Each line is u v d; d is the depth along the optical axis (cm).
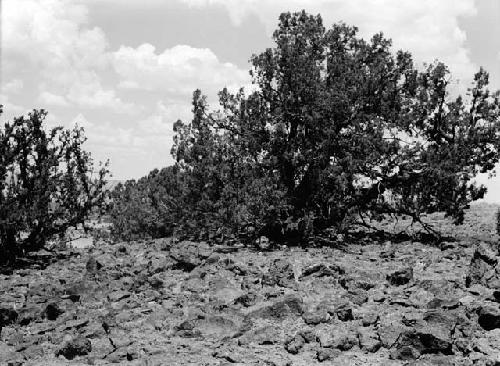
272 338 976
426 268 1536
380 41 2528
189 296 1316
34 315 1177
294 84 2309
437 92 2500
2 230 1919
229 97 2467
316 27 2431
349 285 1325
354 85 2353
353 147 2294
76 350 923
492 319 955
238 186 2359
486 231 2533
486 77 2470
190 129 2498
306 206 2295
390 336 930
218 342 977
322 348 908
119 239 3034
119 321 1116
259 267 1638
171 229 2848
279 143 2278
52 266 1891
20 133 2041
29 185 2050
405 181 2353
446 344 859
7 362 876
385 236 2434
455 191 2209
